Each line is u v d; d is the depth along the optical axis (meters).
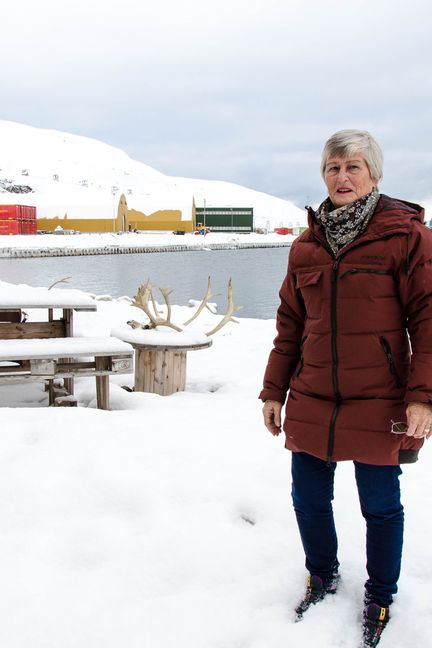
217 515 3.00
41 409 4.35
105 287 28.97
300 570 2.51
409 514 3.01
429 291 1.93
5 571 2.53
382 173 2.07
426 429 1.94
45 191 173.50
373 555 2.16
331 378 2.10
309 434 2.13
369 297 2.00
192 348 5.60
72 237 85.94
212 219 138.12
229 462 3.61
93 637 2.16
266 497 3.17
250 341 9.00
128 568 2.57
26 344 4.75
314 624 2.18
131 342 5.59
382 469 2.09
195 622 2.23
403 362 2.06
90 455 3.59
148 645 2.12
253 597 2.37
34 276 35.06
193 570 2.57
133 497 3.15
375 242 1.99
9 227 88.69
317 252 2.11
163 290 6.14
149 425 4.19
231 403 5.14
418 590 2.37
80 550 2.70
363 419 2.05
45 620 2.24
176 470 3.45
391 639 2.12
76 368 4.84
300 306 2.25
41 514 3.00
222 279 33.78
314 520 2.27
